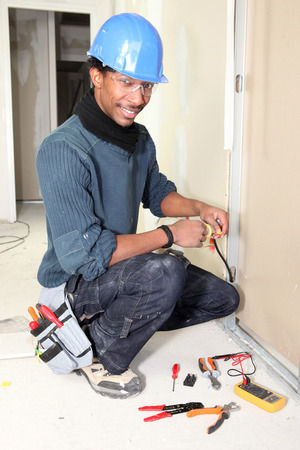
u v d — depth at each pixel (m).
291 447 1.24
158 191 1.79
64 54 6.34
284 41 1.47
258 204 1.71
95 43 1.32
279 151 1.55
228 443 1.25
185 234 1.43
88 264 1.30
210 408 1.38
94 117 1.35
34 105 5.38
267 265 1.68
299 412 1.40
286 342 1.60
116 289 1.39
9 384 1.55
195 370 1.65
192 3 2.17
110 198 1.44
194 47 2.17
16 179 5.57
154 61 1.27
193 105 2.23
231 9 1.56
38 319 1.52
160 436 1.28
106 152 1.39
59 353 1.44
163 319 1.42
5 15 4.16
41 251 3.38
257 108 1.67
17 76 5.26
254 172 1.73
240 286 1.90
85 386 1.54
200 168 2.19
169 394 1.49
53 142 1.30
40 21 5.16
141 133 1.61
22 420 1.35
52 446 1.23
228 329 1.96
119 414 1.38
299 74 1.41
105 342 1.46
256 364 1.69
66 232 1.30
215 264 2.07
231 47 1.58
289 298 1.56
